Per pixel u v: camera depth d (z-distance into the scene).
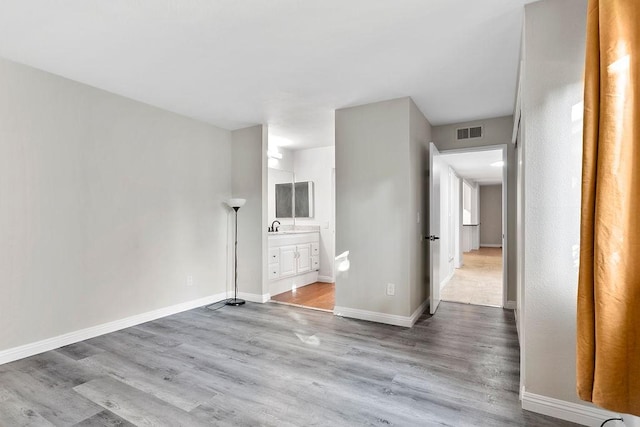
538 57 1.88
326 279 5.84
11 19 2.07
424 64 2.72
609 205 1.31
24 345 2.62
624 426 1.62
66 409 1.92
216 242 4.39
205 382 2.23
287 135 4.99
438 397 2.04
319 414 1.87
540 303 1.87
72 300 2.93
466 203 10.39
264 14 2.05
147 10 1.99
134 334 3.15
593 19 1.41
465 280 5.82
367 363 2.52
